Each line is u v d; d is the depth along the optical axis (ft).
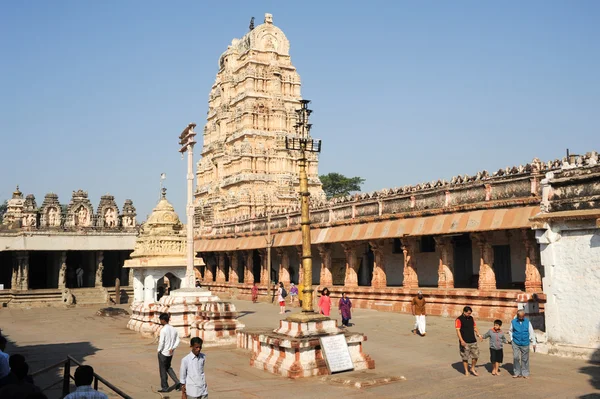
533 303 76.69
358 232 131.64
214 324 79.87
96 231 181.06
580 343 64.03
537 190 93.20
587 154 68.74
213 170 290.76
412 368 62.18
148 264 105.50
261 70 266.77
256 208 243.40
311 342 57.41
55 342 87.35
